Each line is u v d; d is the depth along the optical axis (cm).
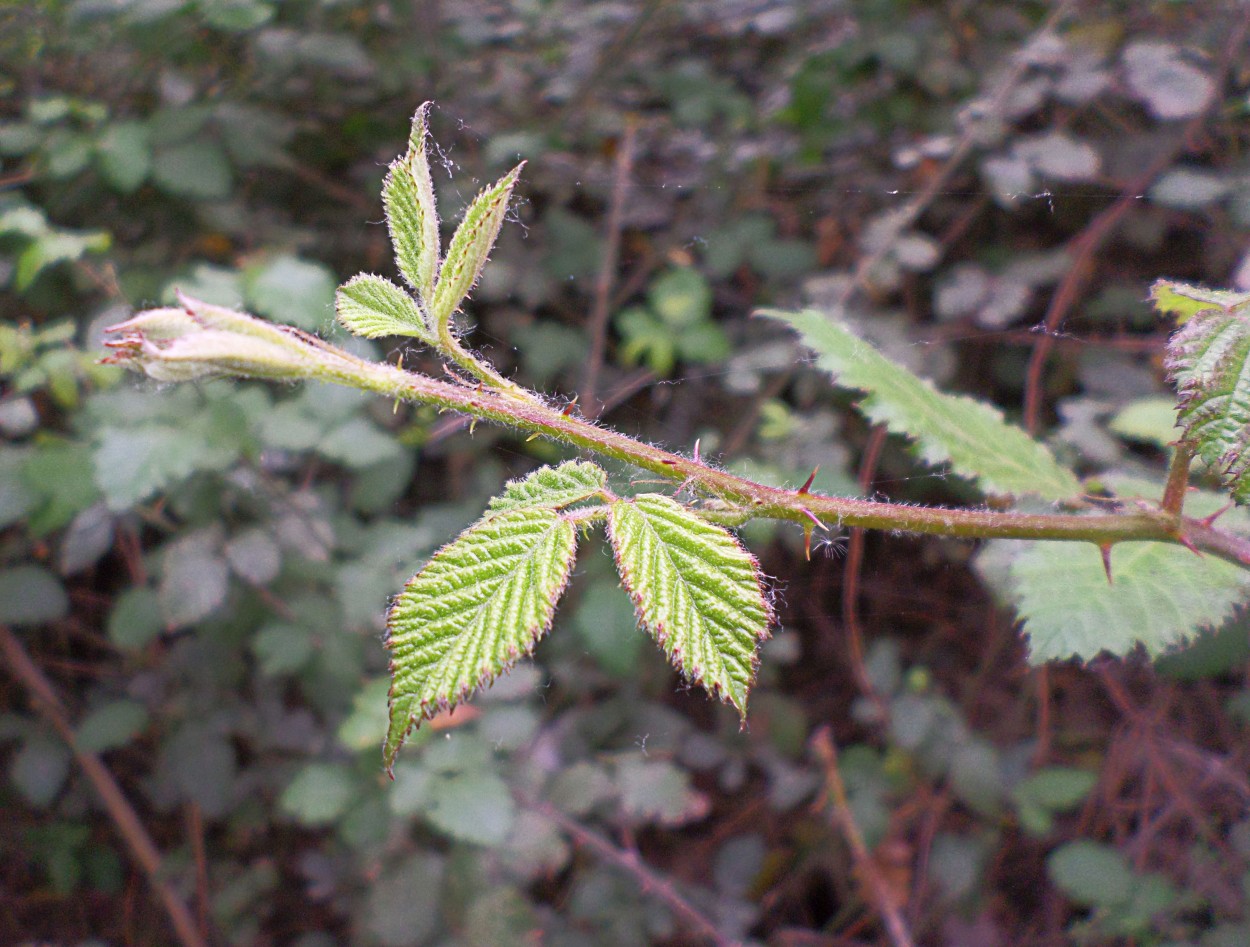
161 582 41
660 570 15
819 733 51
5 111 51
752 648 14
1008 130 54
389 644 14
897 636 56
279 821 49
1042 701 49
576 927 46
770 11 60
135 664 49
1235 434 17
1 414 39
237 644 45
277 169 58
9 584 43
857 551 53
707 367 57
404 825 41
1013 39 57
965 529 18
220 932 49
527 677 42
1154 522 19
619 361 60
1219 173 50
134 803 52
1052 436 49
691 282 55
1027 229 56
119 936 50
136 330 14
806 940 49
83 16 47
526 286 57
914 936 48
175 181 47
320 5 56
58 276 47
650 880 44
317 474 52
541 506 15
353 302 16
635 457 16
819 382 54
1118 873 41
